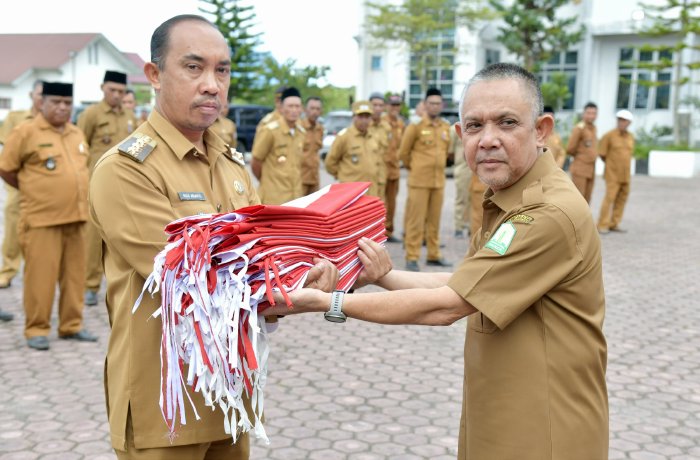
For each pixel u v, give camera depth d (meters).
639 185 18.38
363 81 28.42
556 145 9.36
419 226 7.59
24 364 4.55
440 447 3.46
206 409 1.90
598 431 1.82
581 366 1.78
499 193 1.88
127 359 1.90
